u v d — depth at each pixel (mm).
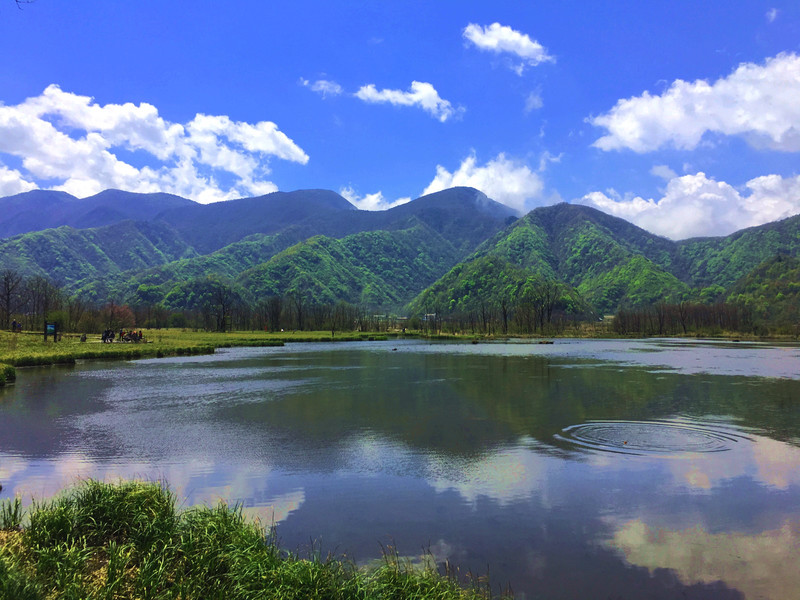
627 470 16625
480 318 199500
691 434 21688
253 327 164375
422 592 8320
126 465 17109
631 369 51031
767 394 33125
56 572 8375
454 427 23266
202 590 8234
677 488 14914
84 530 10242
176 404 29625
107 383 38969
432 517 12758
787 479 15641
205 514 10594
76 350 61844
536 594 9180
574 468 16844
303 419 25266
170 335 117812
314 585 8109
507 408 28234
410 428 23047
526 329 166750
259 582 8219
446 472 16453
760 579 9859
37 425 23750
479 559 10555
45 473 16094
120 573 8250
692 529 12109
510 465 17234
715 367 53094
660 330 162875
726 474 16188
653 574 9969
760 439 20719
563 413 26594
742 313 178625
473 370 50031
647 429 22719
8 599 7031
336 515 12859
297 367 52969
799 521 12555
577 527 12195
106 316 126312
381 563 10117
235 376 43938
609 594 9242
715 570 10172
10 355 53000
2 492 14125
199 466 17047
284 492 14570
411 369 50656
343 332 154125
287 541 11297
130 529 10227
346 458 18078
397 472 16438
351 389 35906
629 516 12875
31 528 10031
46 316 100688
